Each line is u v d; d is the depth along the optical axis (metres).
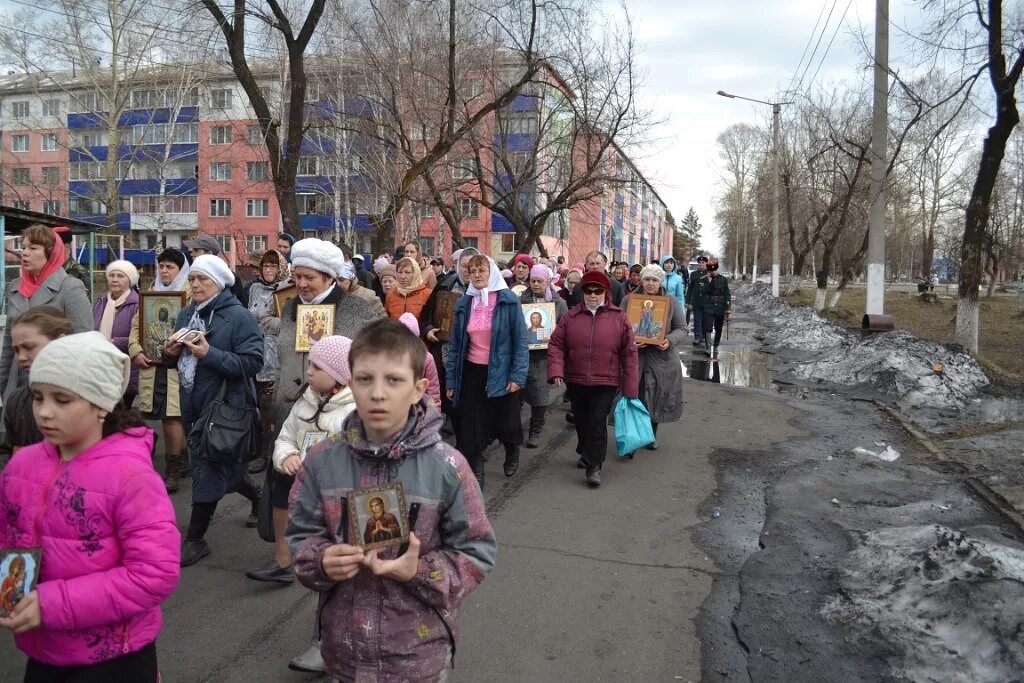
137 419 2.30
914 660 3.46
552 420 9.46
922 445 7.86
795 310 25.66
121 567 2.11
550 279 8.35
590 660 3.59
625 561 4.82
